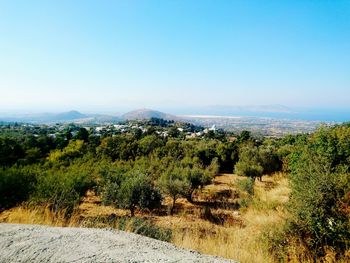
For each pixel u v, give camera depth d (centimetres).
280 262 508
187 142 3994
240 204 1553
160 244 396
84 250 335
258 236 600
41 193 1182
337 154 773
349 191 547
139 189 1401
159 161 2631
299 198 579
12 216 610
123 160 3052
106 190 1452
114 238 397
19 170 1379
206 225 1213
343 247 504
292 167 934
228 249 493
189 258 343
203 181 1970
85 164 2381
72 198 1225
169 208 1562
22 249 329
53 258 306
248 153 2652
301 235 545
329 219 522
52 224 589
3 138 3450
